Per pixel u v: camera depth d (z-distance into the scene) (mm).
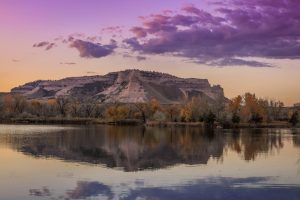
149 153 69750
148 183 40938
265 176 45312
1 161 56312
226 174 46438
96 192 36875
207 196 35875
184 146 83625
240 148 79125
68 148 76812
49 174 45531
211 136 115938
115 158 61594
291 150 75438
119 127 179625
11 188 38125
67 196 35375
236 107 194125
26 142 88938
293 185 40375
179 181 42031
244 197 35594
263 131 148375
